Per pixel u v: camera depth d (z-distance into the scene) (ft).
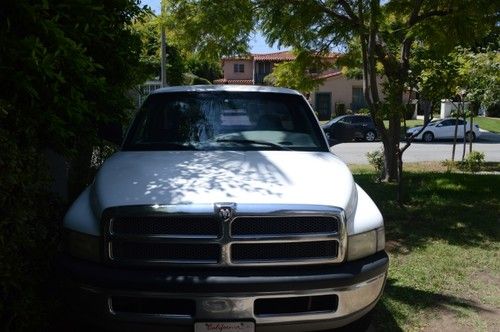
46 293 12.76
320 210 10.94
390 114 27.17
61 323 13.17
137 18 18.38
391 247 20.81
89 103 13.66
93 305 10.79
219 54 37.78
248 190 11.44
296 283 10.59
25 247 11.25
